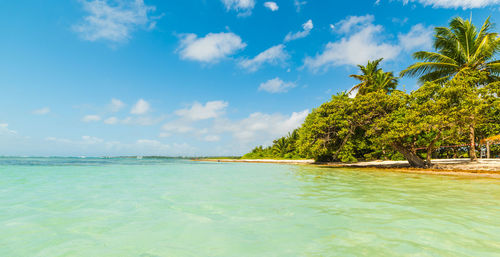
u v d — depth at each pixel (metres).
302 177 11.76
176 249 2.99
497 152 24.36
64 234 3.51
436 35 19.28
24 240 3.26
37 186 8.31
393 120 16.23
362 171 15.14
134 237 3.41
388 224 3.89
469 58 18.22
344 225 3.88
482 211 4.67
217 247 3.05
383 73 26.61
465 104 13.12
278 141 43.97
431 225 3.81
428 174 12.45
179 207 5.20
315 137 22.39
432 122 13.38
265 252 2.88
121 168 18.33
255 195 6.61
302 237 3.37
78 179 10.54
